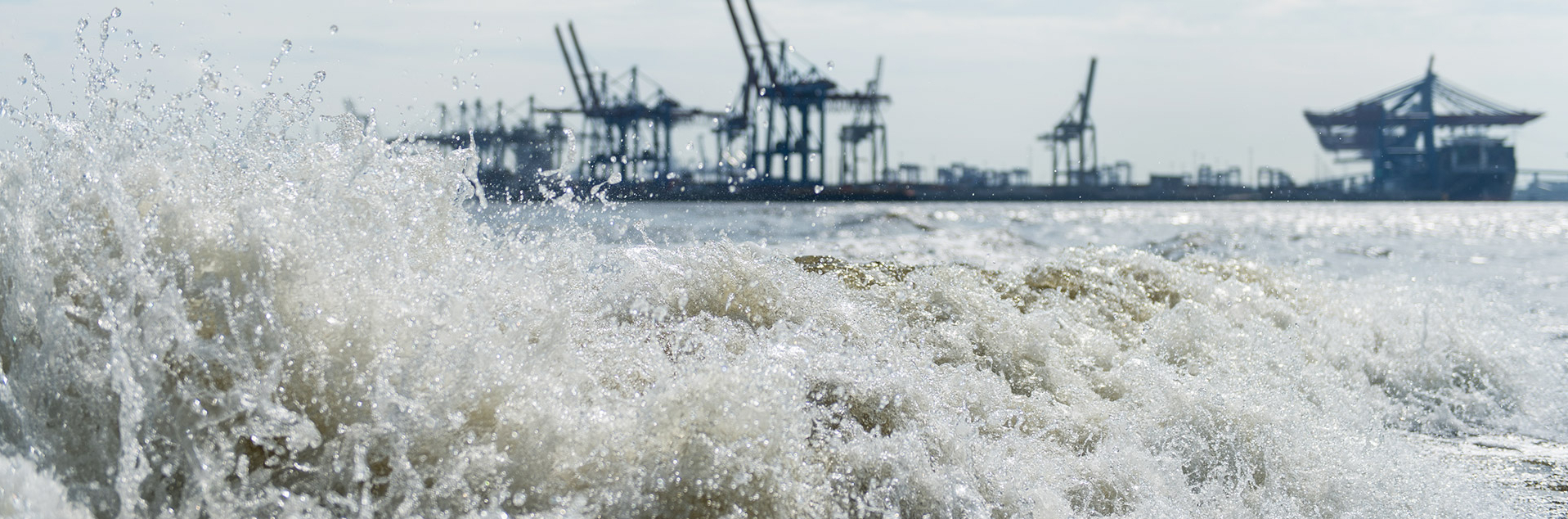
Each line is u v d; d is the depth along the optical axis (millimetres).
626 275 2549
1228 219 37031
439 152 2279
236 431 1561
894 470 1876
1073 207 72938
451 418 1644
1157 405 2643
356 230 1924
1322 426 2760
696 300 2564
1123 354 3168
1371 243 17172
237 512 1480
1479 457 3080
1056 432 2395
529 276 2084
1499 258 13680
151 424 1542
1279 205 92375
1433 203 98062
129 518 1438
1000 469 2051
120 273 1702
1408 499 2430
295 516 1486
